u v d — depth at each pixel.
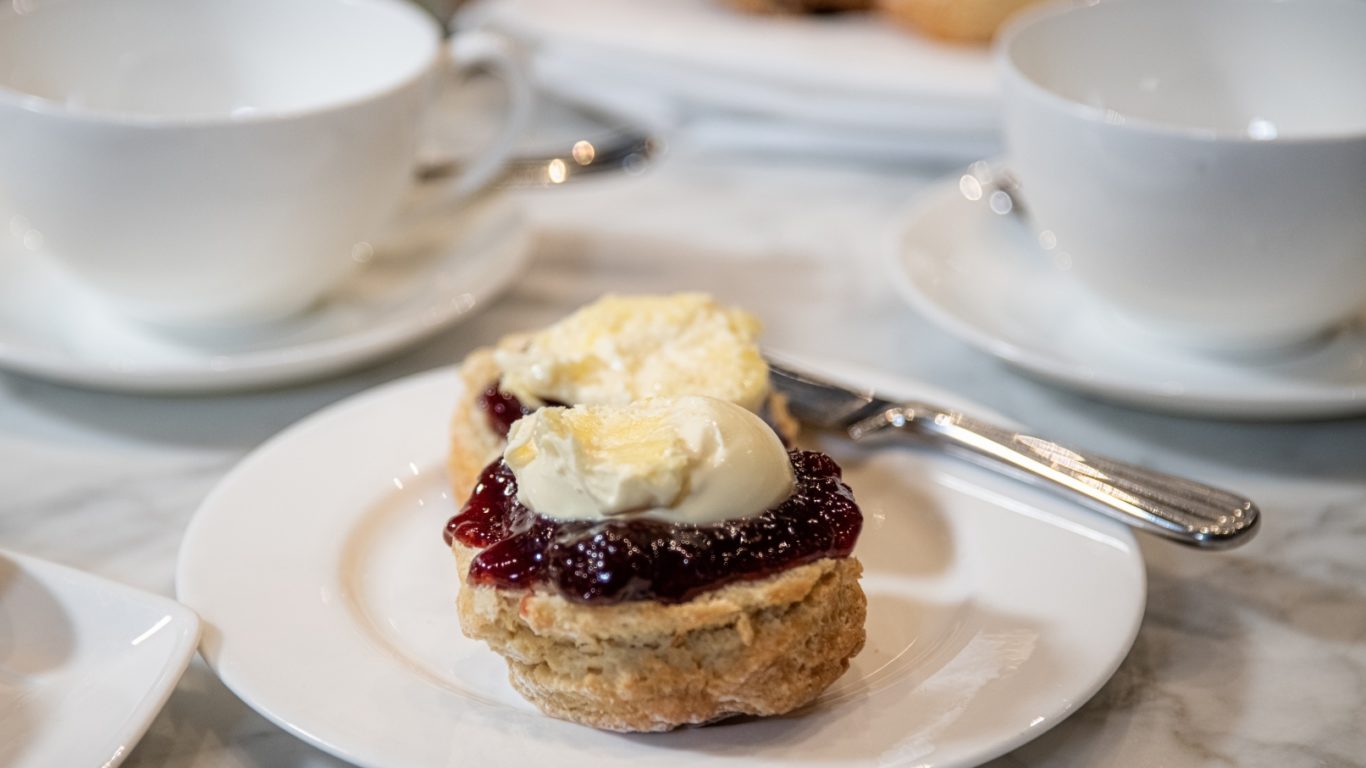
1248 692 0.36
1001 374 0.47
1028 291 0.49
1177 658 0.36
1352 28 0.47
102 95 0.50
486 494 0.35
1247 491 0.42
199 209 0.44
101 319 0.47
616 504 0.33
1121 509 0.37
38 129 0.43
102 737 0.32
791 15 0.67
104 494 0.42
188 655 0.34
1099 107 0.49
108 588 0.35
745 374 0.39
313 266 0.46
